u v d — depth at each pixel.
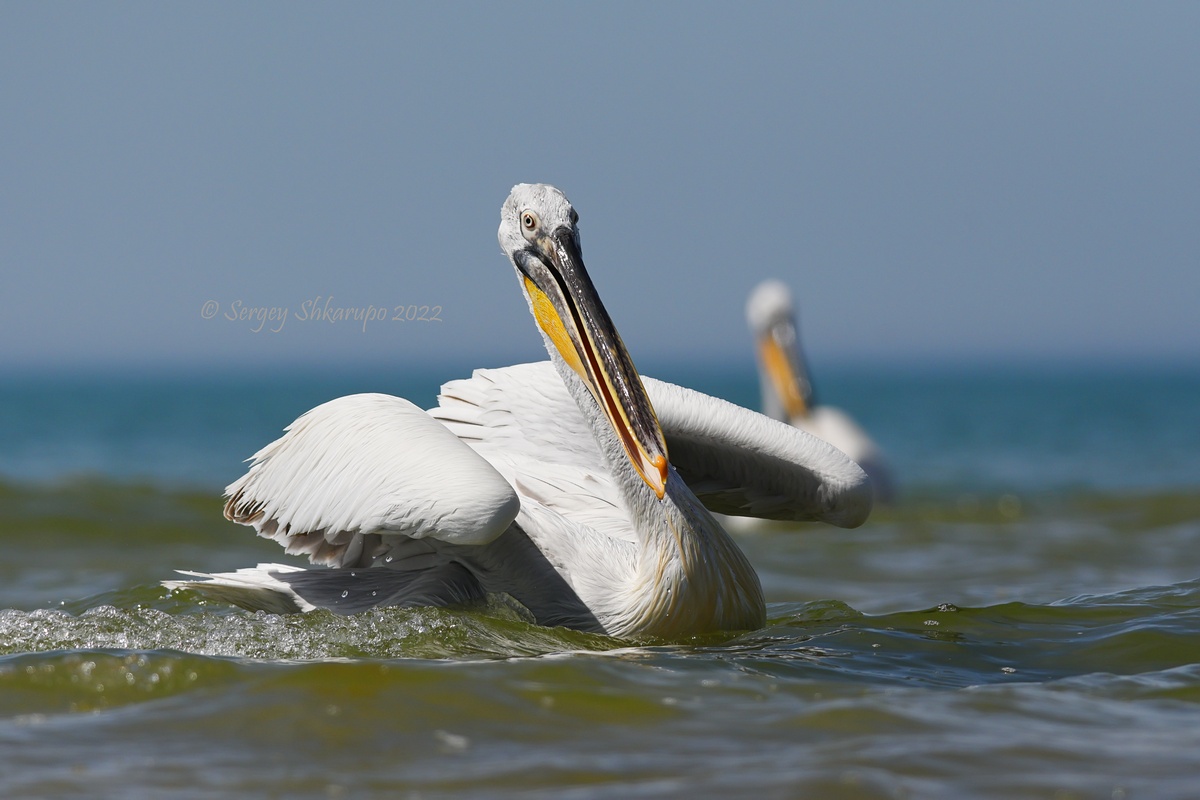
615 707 8.40
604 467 12.95
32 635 10.48
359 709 8.25
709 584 11.09
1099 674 9.62
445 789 6.95
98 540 21.12
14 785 6.98
